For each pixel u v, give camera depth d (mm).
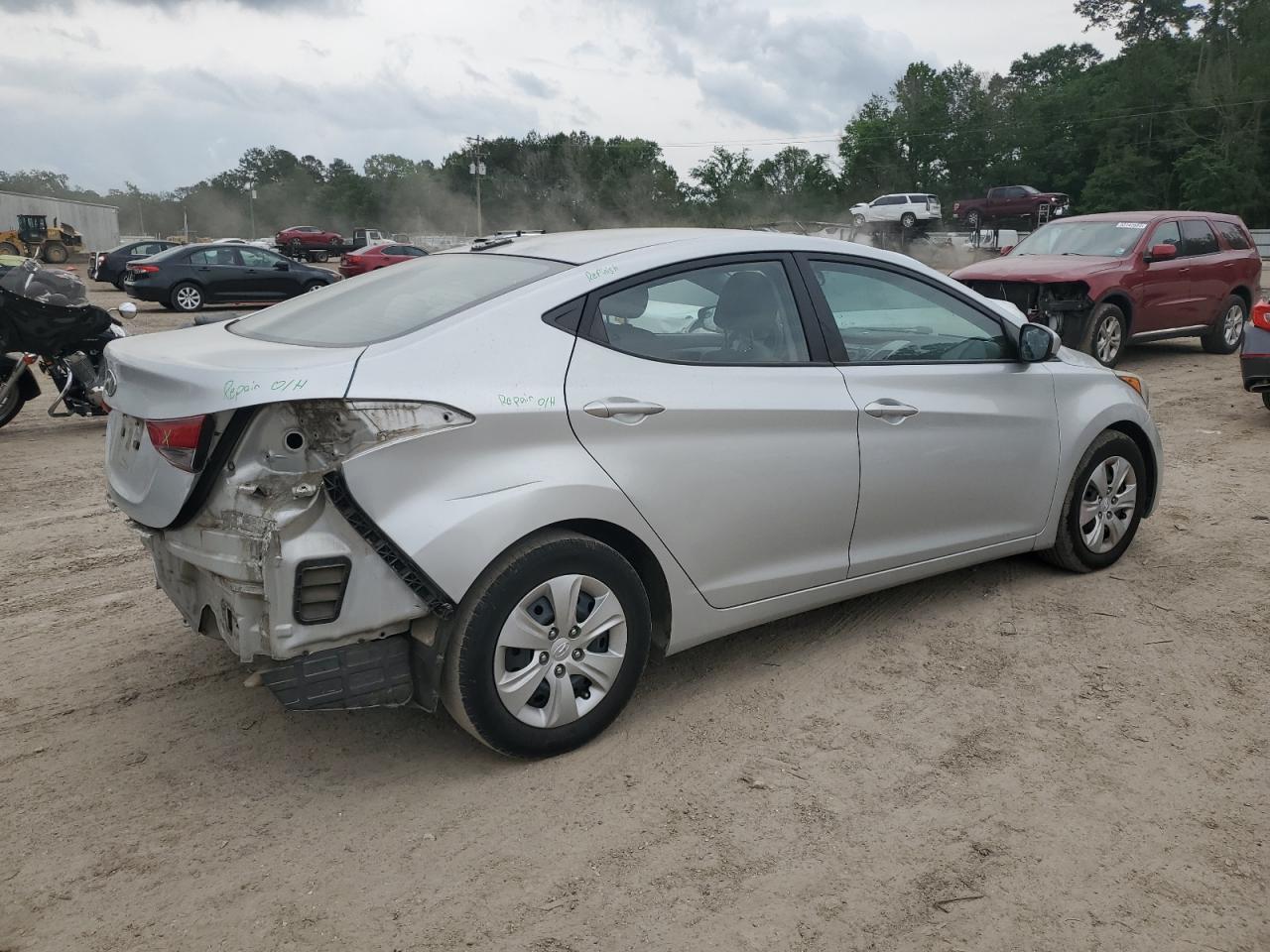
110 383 3348
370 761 3346
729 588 3633
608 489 3219
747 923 2574
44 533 5961
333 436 2836
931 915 2607
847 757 3365
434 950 2477
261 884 2725
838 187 85625
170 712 3686
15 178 177000
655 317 3473
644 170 95875
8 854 2850
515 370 3115
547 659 3201
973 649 4184
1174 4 75812
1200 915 2609
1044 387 4590
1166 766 3311
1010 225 45781
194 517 2961
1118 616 4512
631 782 3209
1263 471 7078
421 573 2889
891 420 3977
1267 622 4445
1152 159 67938
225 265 22016
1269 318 8461
